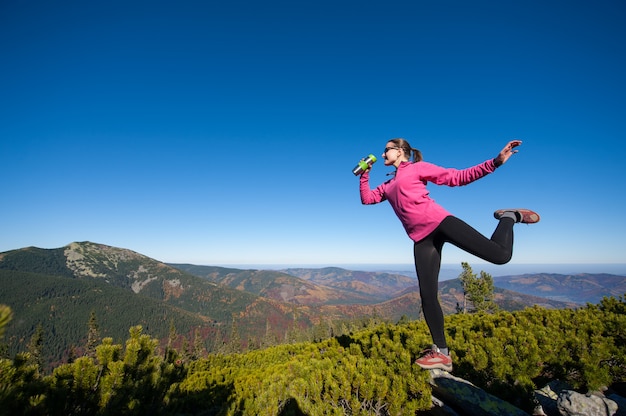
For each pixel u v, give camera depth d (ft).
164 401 15.65
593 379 13.23
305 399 14.87
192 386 29.50
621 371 14.35
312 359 17.99
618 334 16.25
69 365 12.57
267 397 16.17
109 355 13.53
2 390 8.41
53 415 10.68
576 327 17.28
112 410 12.40
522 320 20.27
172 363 16.80
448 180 10.66
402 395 13.71
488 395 13.21
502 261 9.20
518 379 13.97
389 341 16.62
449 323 26.86
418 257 10.87
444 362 10.41
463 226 9.73
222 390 25.67
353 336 24.00
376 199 13.51
